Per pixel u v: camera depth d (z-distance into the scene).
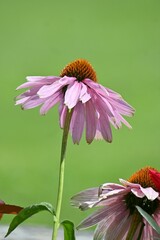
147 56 6.78
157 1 7.56
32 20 7.51
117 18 7.55
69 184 4.62
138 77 6.28
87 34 7.32
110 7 7.64
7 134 5.23
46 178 4.59
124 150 5.07
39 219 3.25
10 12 7.53
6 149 5.03
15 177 4.58
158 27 7.35
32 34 7.31
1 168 4.74
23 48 7.00
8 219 3.00
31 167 4.77
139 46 7.06
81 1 7.73
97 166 4.86
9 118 5.41
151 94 5.90
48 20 7.48
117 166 4.91
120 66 6.58
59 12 7.59
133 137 5.20
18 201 4.29
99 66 6.60
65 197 4.36
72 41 7.22
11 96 5.80
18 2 7.60
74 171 4.78
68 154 4.89
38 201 4.27
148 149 5.13
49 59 6.79
